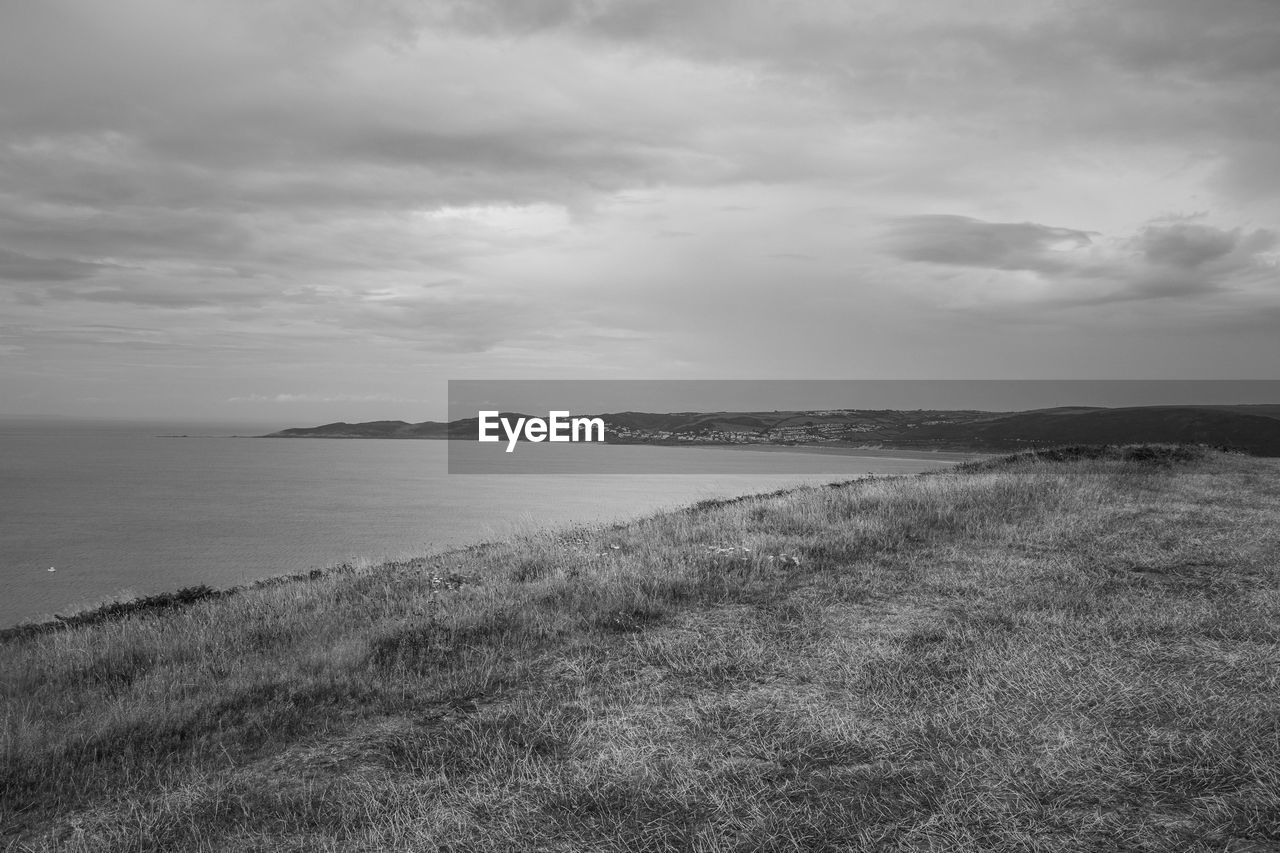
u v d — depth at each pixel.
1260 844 3.88
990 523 14.24
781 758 5.29
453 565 14.45
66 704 7.43
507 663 7.86
